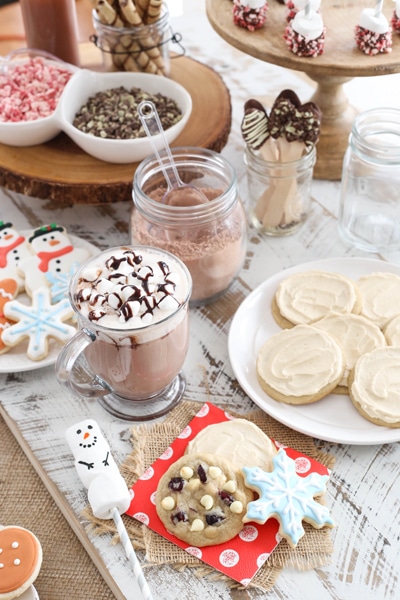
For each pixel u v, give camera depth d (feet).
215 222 2.92
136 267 2.68
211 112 3.48
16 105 3.39
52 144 3.42
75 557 2.64
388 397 2.69
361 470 2.66
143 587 2.40
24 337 2.92
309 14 3.12
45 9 3.58
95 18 3.51
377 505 2.59
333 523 2.52
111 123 3.32
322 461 2.66
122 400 2.84
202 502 2.51
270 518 2.54
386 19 3.20
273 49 3.18
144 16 3.46
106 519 2.58
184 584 2.47
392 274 3.03
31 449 2.75
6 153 3.37
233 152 3.63
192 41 4.25
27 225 3.39
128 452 2.73
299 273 3.04
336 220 3.36
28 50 3.56
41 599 2.58
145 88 3.48
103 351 2.62
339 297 2.95
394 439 2.64
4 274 3.14
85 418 2.81
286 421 2.69
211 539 2.49
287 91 3.07
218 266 2.97
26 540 2.51
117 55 3.53
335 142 3.48
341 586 2.45
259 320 2.98
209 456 2.59
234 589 2.46
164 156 3.20
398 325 2.87
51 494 2.75
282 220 3.26
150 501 2.59
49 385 2.90
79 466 2.59
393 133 3.17
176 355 2.68
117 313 2.58
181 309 2.59
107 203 3.29
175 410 2.80
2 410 2.85
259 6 3.24
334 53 3.17
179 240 2.93
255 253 3.25
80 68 3.57
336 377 2.73
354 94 4.39
